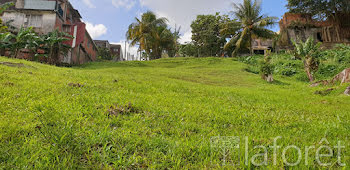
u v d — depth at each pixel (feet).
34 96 15.16
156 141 8.72
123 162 6.95
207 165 7.26
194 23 157.38
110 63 89.35
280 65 87.56
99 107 13.97
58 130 8.55
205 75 65.21
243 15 117.70
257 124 13.52
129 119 12.14
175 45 169.48
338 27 123.54
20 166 6.22
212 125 12.72
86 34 100.22
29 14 74.79
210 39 149.89
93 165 6.69
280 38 128.26
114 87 23.68
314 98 31.48
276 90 42.39
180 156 7.68
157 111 14.43
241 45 125.80
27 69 29.66
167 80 42.39
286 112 18.76
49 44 68.59
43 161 6.61
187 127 11.62
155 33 132.16
